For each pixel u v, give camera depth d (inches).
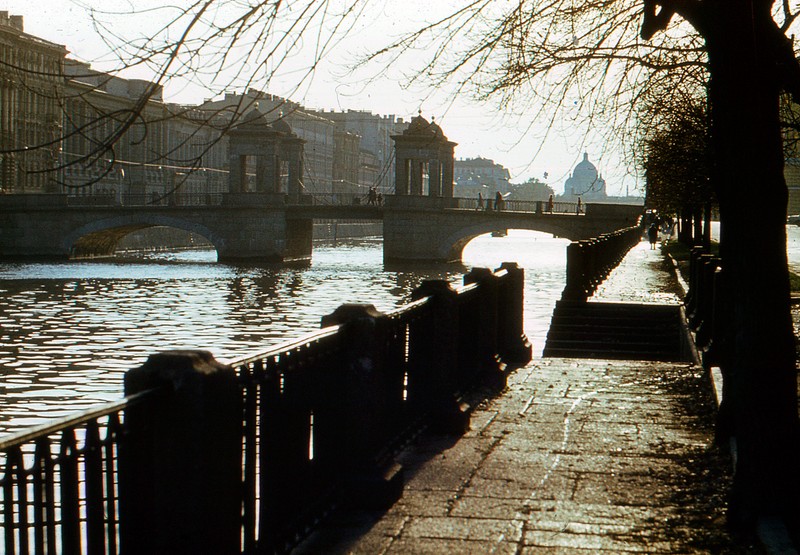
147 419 171.8
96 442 155.7
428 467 332.8
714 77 270.5
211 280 3080.7
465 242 4160.9
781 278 269.3
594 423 414.0
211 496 179.9
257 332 1952.5
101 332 1899.6
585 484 314.3
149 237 4758.9
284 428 228.7
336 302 2491.4
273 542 223.1
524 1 374.9
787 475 266.8
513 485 311.7
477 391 470.6
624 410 445.4
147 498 174.1
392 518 274.7
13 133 3796.8
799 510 264.4
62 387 1337.4
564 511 284.4
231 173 4013.3
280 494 227.6
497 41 380.8
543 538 259.8
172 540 175.9
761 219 268.5
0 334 1841.8
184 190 5211.6
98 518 155.2
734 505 269.3
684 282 1321.4
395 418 329.4
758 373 268.8
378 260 4247.0
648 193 1854.1
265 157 4035.4
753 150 266.8
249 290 2773.1
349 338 280.2
